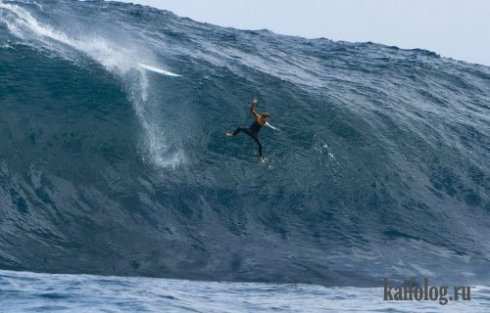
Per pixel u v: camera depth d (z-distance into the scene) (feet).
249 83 552.82
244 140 492.95
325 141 508.12
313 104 541.75
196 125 495.00
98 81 513.04
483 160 548.31
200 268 385.70
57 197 423.64
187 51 600.39
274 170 479.00
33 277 347.15
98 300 309.63
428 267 419.54
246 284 369.91
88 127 474.08
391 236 449.89
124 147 468.34
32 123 466.29
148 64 549.54
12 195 417.08
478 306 344.49
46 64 520.01
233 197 454.81
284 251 417.08
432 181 512.22
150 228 417.90
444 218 478.59
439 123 581.12
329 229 446.60
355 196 478.59
